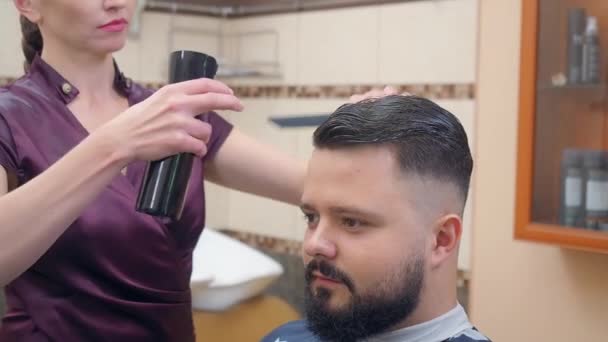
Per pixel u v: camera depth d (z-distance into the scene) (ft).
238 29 8.21
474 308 6.18
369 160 2.62
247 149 3.98
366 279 2.61
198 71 3.00
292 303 7.62
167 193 2.80
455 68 6.31
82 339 3.47
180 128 2.77
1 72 6.70
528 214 5.30
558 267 5.66
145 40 7.61
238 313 6.57
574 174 5.27
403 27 6.69
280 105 7.88
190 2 7.86
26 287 3.44
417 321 2.75
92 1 3.34
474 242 6.14
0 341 3.59
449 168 2.72
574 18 5.31
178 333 3.76
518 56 5.72
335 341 2.70
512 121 5.79
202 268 6.38
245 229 8.36
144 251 3.53
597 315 5.49
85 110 3.63
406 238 2.62
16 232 2.75
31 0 3.49
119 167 2.80
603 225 5.15
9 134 3.34
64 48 3.55
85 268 3.43
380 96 2.97
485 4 5.92
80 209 2.82
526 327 5.87
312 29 7.48
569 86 5.31
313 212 2.73
